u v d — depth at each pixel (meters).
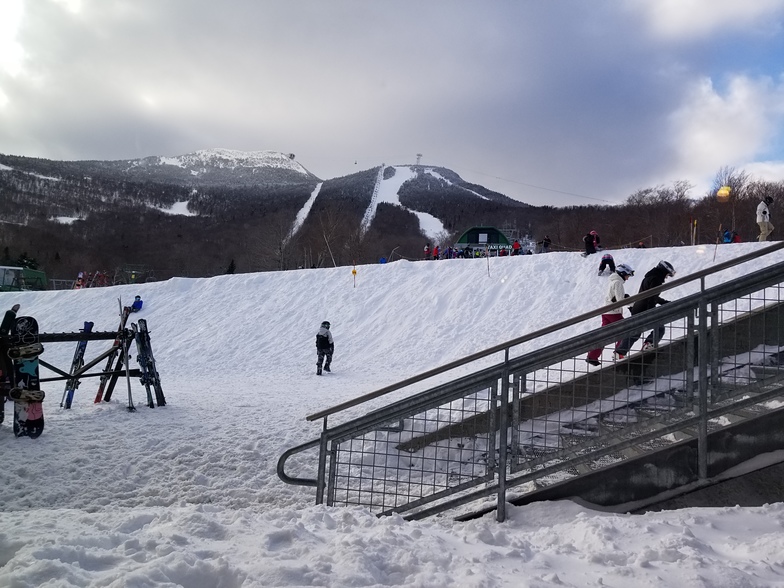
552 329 4.71
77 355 9.56
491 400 4.60
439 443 6.20
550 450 4.62
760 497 4.97
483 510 4.73
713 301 4.43
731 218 36.47
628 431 4.45
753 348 5.39
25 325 7.16
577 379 5.60
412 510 5.21
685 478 4.37
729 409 4.33
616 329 4.47
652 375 5.26
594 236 19.28
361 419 4.80
